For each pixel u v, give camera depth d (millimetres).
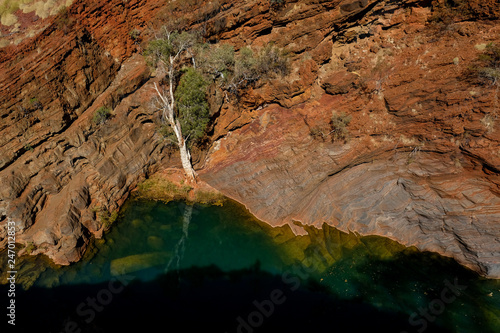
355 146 24438
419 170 22953
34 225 22375
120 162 25891
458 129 21422
